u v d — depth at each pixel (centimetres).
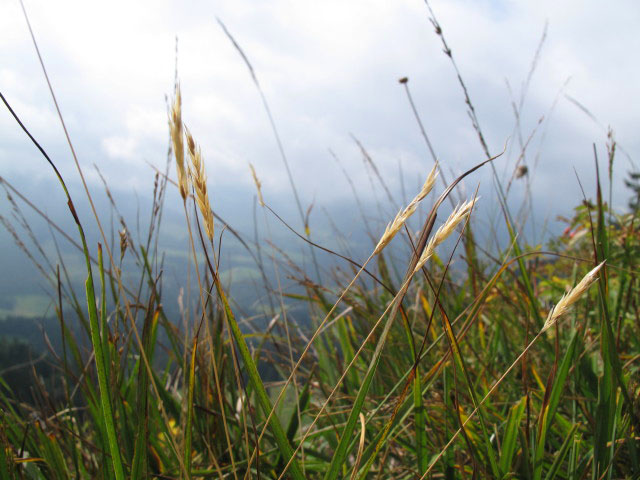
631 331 156
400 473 136
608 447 102
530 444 121
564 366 98
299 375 188
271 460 144
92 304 72
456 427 118
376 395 170
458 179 71
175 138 65
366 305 194
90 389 118
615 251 183
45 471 115
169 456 136
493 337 193
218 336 138
